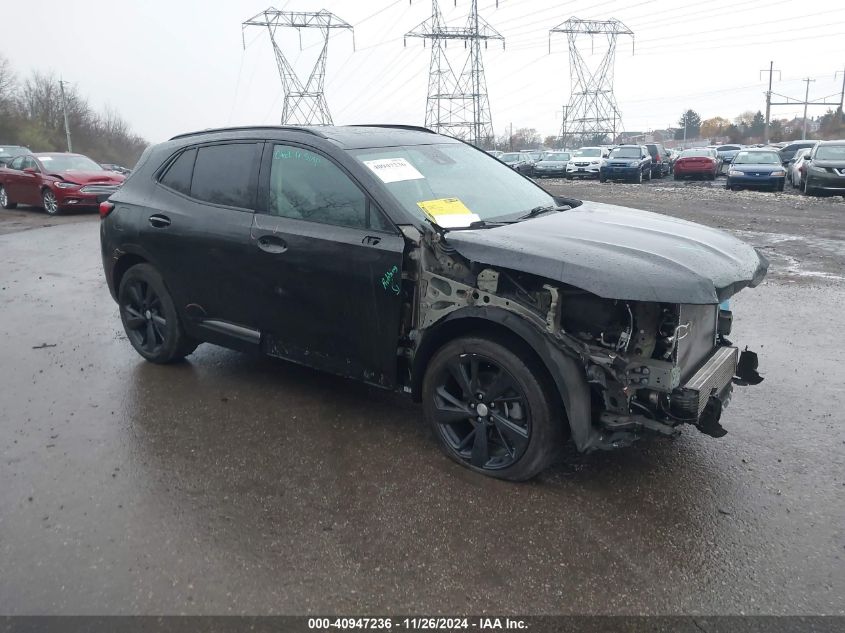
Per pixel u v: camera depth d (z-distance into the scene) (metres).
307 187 4.25
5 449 4.06
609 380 3.25
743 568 2.91
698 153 32.31
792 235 11.70
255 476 3.71
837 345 5.80
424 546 3.08
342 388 4.96
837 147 19.73
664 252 3.35
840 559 2.96
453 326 3.73
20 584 2.86
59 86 76.31
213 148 4.86
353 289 3.95
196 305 4.92
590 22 70.19
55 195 16.25
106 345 6.06
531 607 2.70
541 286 3.41
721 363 3.59
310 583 2.85
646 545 3.07
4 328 6.64
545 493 3.51
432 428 3.90
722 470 3.74
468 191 4.34
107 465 3.85
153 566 2.96
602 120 71.25
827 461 3.82
